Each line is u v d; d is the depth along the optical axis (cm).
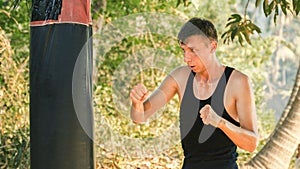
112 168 719
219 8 1088
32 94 357
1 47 573
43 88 353
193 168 340
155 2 931
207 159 338
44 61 352
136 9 921
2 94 573
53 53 351
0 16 805
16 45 795
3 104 577
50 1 351
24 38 802
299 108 714
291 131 715
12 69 583
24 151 593
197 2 847
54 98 352
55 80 351
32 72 356
